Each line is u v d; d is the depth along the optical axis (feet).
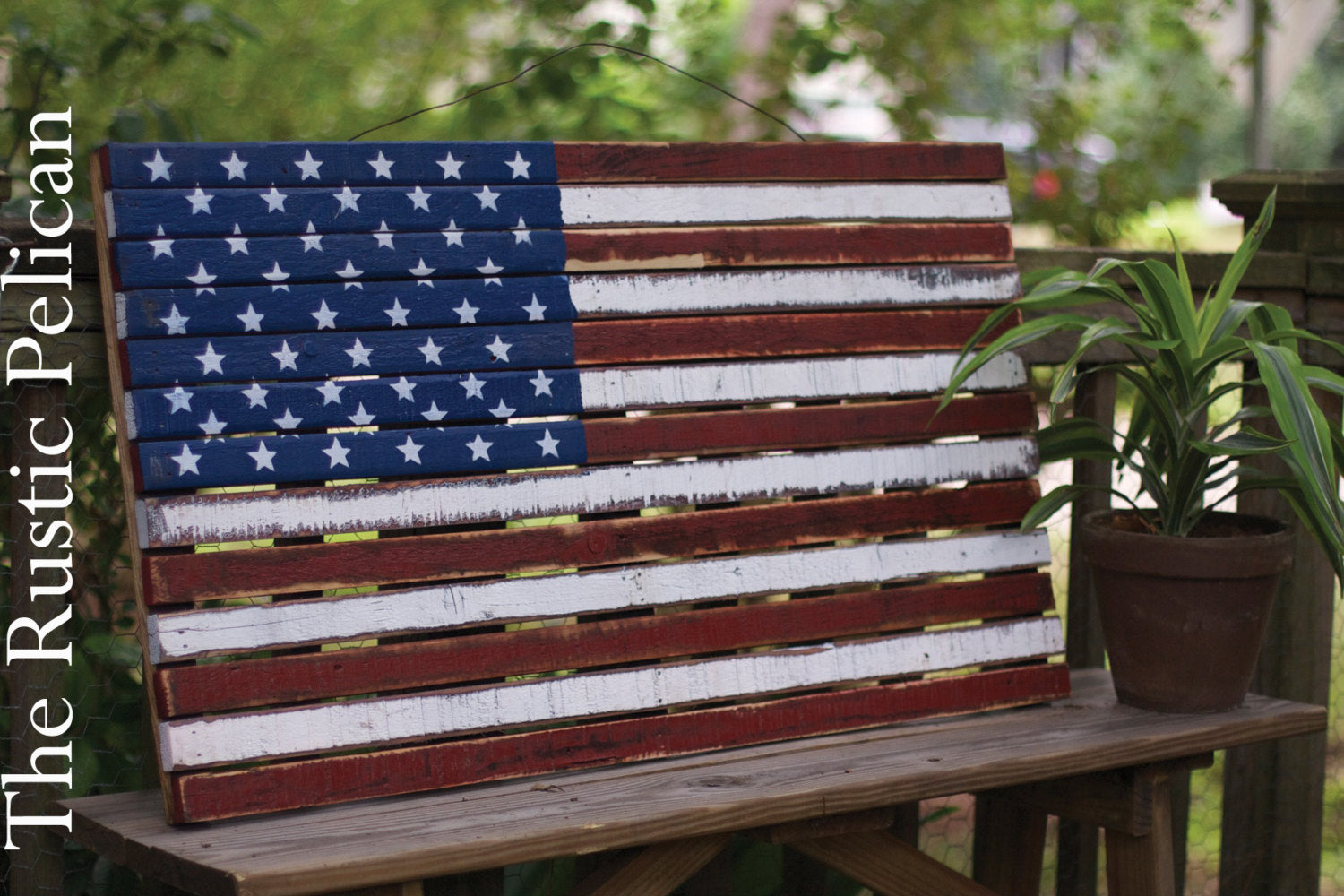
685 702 6.02
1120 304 8.09
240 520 5.42
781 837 5.57
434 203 5.93
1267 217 6.20
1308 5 22.63
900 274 6.75
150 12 8.68
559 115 10.99
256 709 5.34
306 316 5.65
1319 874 8.65
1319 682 8.63
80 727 6.52
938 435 6.75
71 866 6.72
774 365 6.44
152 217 5.47
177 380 5.42
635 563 6.05
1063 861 8.27
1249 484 6.57
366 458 5.66
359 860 4.61
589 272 6.16
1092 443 7.11
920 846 9.42
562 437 6.00
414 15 11.65
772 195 6.56
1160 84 12.83
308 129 11.27
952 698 6.56
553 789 5.52
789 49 11.62
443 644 5.65
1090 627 8.16
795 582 6.32
